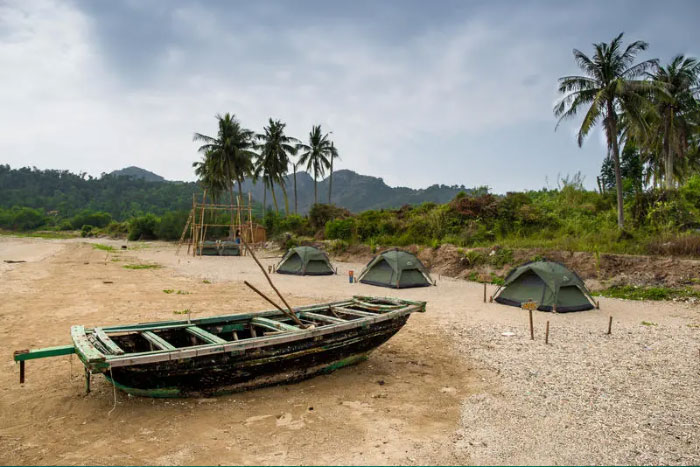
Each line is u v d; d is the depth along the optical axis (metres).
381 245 28.00
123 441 4.84
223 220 56.03
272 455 4.57
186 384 5.74
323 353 6.79
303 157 52.41
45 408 5.71
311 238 36.91
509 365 7.84
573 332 10.30
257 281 19.72
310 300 14.67
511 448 4.77
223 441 4.86
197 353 5.38
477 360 8.16
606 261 16.95
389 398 6.24
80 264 26.36
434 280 19.52
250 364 5.97
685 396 6.34
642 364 7.87
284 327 6.83
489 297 15.27
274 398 6.16
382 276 18.34
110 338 6.19
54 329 10.00
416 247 25.20
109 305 13.15
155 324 6.67
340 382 6.89
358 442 4.88
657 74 28.78
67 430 5.09
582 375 7.27
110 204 137.50
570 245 19.28
